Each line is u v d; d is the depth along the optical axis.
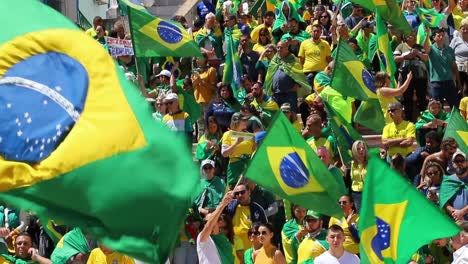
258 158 19.39
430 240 17.36
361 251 17.64
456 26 35.16
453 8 35.28
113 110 12.66
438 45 31.64
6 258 23.00
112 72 12.85
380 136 30.80
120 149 12.47
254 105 30.09
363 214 17.59
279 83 31.52
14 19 13.07
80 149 12.48
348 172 25.34
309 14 40.12
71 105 12.76
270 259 21.23
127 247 12.33
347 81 27.20
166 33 27.20
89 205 12.41
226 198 20.64
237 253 24.02
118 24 35.81
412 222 17.44
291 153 19.36
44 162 12.52
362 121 27.69
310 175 19.39
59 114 12.74
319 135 26.98
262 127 28.16
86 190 12.41
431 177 24.14
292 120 29.08
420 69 31.70
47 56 12.95
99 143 12.49
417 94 31.91
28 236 23.00
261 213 24.11
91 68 12.85
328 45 33.25
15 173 12.50
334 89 27.28
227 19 37.34
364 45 34.09
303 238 22.56
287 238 22.80
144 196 12.38
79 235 22.64
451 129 25.95
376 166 17.53
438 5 35.91
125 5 28.00
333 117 25.47
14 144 12.67
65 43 12.96
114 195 12.38
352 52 27.25
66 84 12.84
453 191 23.11
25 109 12.78
